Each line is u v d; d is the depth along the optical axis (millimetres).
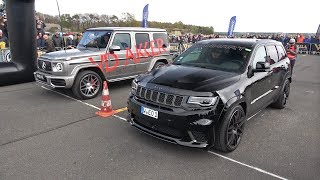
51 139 4090
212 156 3674
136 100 3855
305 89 8180
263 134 4469
